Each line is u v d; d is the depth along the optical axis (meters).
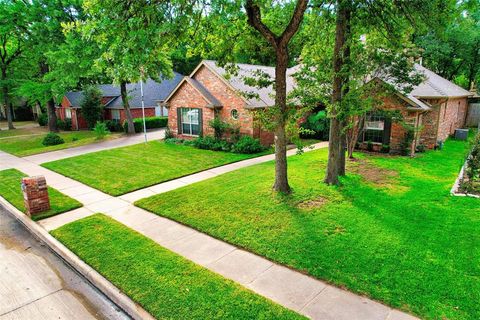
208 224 7.55
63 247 6.79
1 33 22.70
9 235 7.81
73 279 5.89
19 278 5.97
